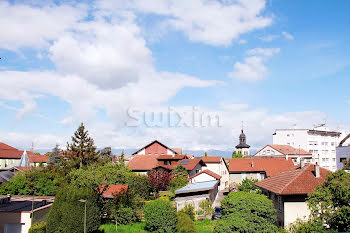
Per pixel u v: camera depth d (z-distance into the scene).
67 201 23.31
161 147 77.56
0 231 24.33
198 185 42.19
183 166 54.22
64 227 22.55
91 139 57.56
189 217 29.08
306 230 18.16
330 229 17.44
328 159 80.62
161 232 26.86
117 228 28.38
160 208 27.36
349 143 44.84
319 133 80.69
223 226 20.56
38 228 23.38
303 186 23.11
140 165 62.06
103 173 30.02
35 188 40.69
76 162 54.56
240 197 22.05
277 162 58.97
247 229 20.30
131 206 31.55
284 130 81.56
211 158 64.38
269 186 26.59
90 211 24.05
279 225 23.95
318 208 18.75
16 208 26.02
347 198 17.31
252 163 58.62
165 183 47.16
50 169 52.25
